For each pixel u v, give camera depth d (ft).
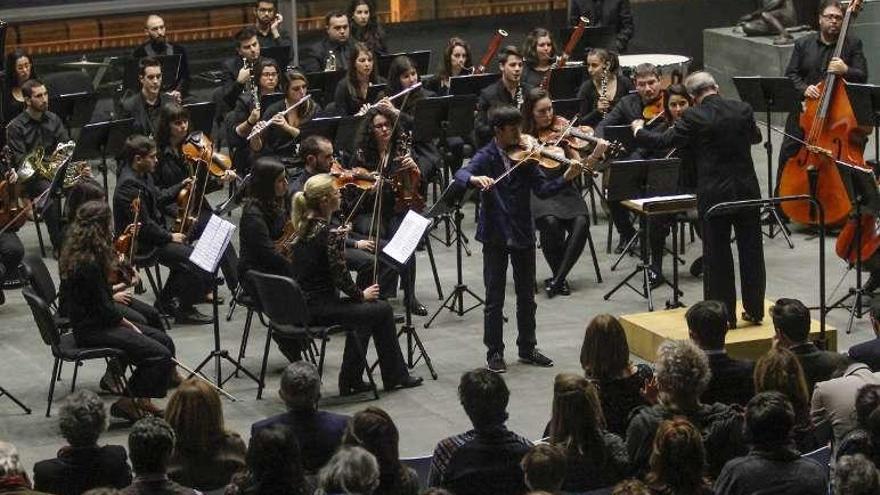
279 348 44.45
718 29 80.18
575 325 49.14
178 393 31.55
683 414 31.30
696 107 43.70
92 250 41.14
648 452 30.53
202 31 80.48
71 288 41.22
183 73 71.10
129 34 79.41
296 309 41.81
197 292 50.03
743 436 30.07
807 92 55.57
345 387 43.57
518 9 84.12
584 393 30.14
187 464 31.35
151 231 49.11
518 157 43.80
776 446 28.17
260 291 42.47
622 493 25.02
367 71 61.41
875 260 48.42
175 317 50.49
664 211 47.65
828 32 57.62
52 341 41.29
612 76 61.87
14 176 53.06
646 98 55.72
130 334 41.47
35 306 41.11
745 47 76.74
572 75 62.54
